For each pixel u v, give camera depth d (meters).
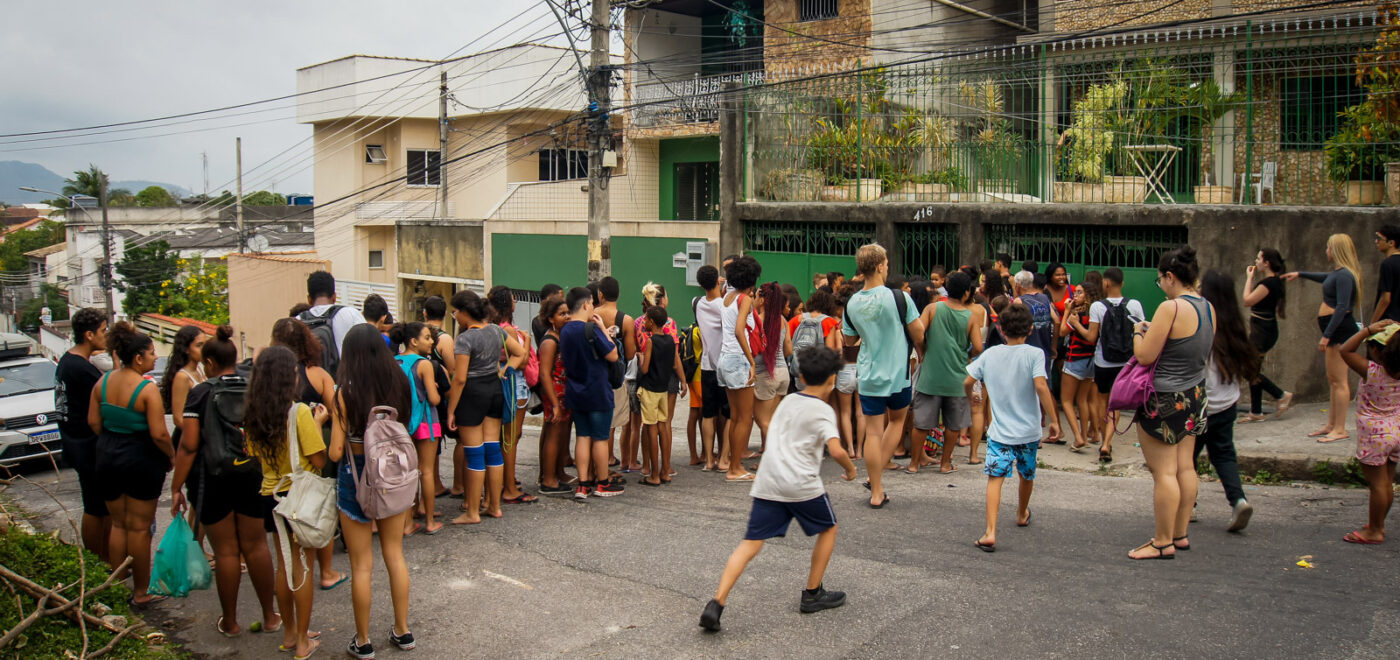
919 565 6.59
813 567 5.83
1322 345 8.88
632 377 9.90
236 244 45.75
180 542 6.13
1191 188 12.63
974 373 7.05
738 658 5.34
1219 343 6.75
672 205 24.44
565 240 20.86
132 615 6.59
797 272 15.89
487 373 8.16
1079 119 13.15
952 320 8.65
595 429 8.94
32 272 60.91
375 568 7.21
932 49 20.89
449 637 5.91
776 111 16.33
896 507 8.07
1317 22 13.62
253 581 6.20
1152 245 12.16
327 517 5.55
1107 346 9.20
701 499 8.81
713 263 17.41
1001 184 14.10
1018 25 20.97
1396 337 6.25
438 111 30.52
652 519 8.16
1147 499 8.00
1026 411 6.88
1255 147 11.98
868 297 8.02
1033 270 10.45
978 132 14.27
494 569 7.08
